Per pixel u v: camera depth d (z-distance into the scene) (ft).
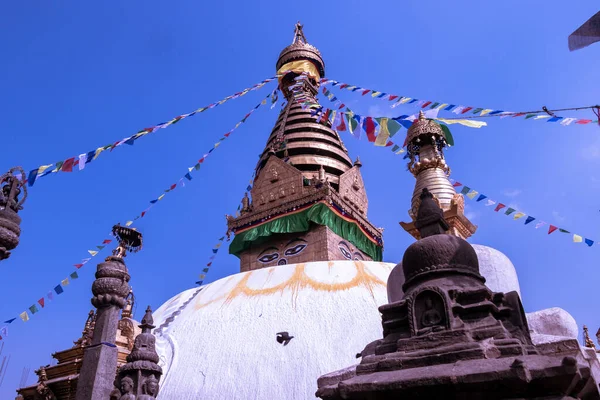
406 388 15.65
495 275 28.71
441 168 39.60
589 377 14.62
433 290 18.58
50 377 55.52
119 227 40.63
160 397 52.60
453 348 16.66
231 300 61.82
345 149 104.58
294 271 63.57
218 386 50.93
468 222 38.19
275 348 52.47
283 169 92.53
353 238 87.97
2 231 26.30
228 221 91.40
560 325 25.71
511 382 14.34
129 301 61.46
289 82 112.27
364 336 50.88
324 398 18.63
